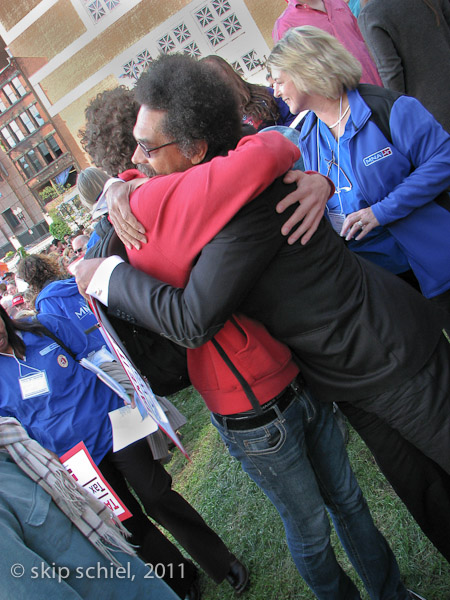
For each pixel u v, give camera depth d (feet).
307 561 4.62
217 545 6.67
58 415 6.49
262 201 3.36
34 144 95.66
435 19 7.78
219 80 3.66
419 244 5.63
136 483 6.56
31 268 10.87
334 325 3.78
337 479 4.82
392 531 6.28
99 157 4.70
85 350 6.77
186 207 3.28
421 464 4.44
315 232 3.73
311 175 3.81
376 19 7.82
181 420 6.95
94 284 3.73
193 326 3.37
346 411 4.53
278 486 4.39
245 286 3.38
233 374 4.01
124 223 3.55
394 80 8.18
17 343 6.40
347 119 5.42
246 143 3.42
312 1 8.75
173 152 3.65
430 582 5.52
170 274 3.56
